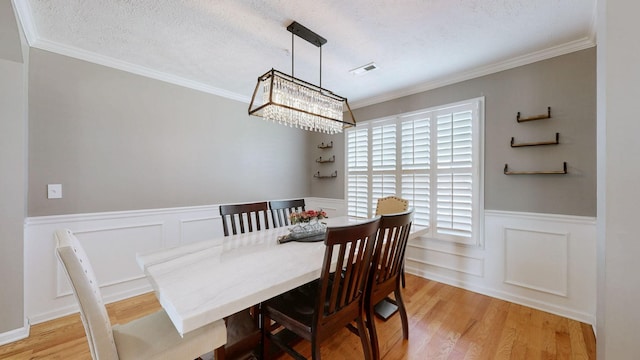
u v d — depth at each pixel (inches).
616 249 40.4
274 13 71.9
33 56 85.0
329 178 166.4
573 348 72.4
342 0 66.3
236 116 139.7
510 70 98.9
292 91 76.9
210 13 72.1
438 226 117.0
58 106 89.9
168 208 115.9
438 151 117.5
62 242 42.6
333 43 87.0
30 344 75.2
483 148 105.3
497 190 102.3
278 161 159.0
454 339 77.1
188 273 53.3
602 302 43.4
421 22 75.7
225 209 92.3
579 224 86.0
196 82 122.6
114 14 72.4
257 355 65.4
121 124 103.1
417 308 95.4
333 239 49.9
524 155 96.0
